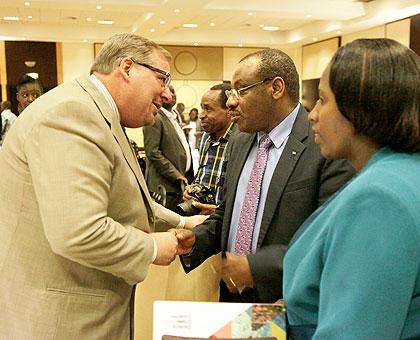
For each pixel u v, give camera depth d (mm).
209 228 1676
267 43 13086
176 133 3900
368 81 822
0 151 1388
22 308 1353
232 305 1085
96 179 1240
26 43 13008
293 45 13383
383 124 832
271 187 1475
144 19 9844
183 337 1069
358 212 772
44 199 1220
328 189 1389
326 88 888
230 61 14211
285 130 1533
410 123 825
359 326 741
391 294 733
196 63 14055
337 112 875
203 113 2924
